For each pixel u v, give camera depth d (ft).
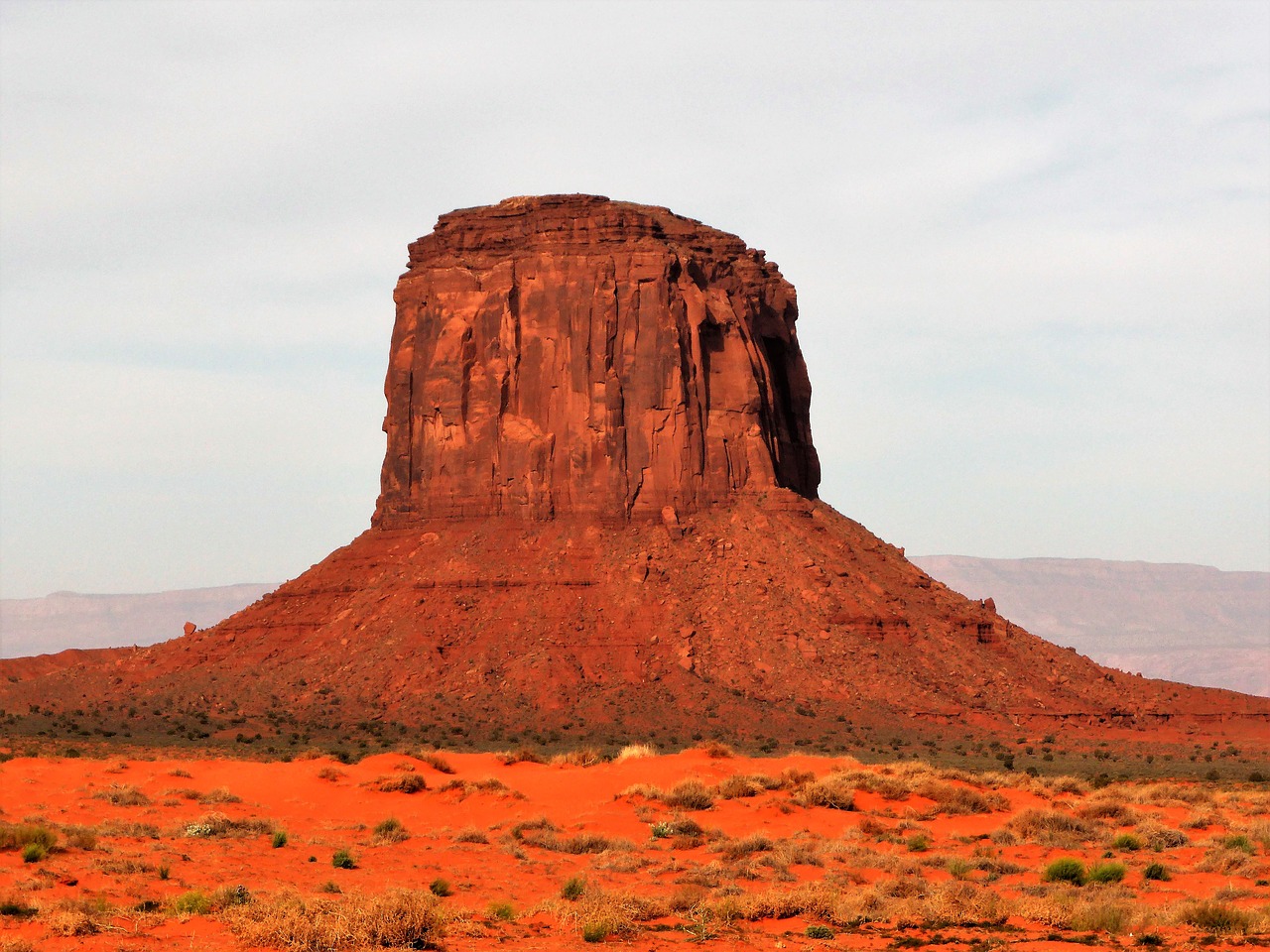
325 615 476.54
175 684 456.04
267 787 222.48
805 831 188.96
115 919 124.16
